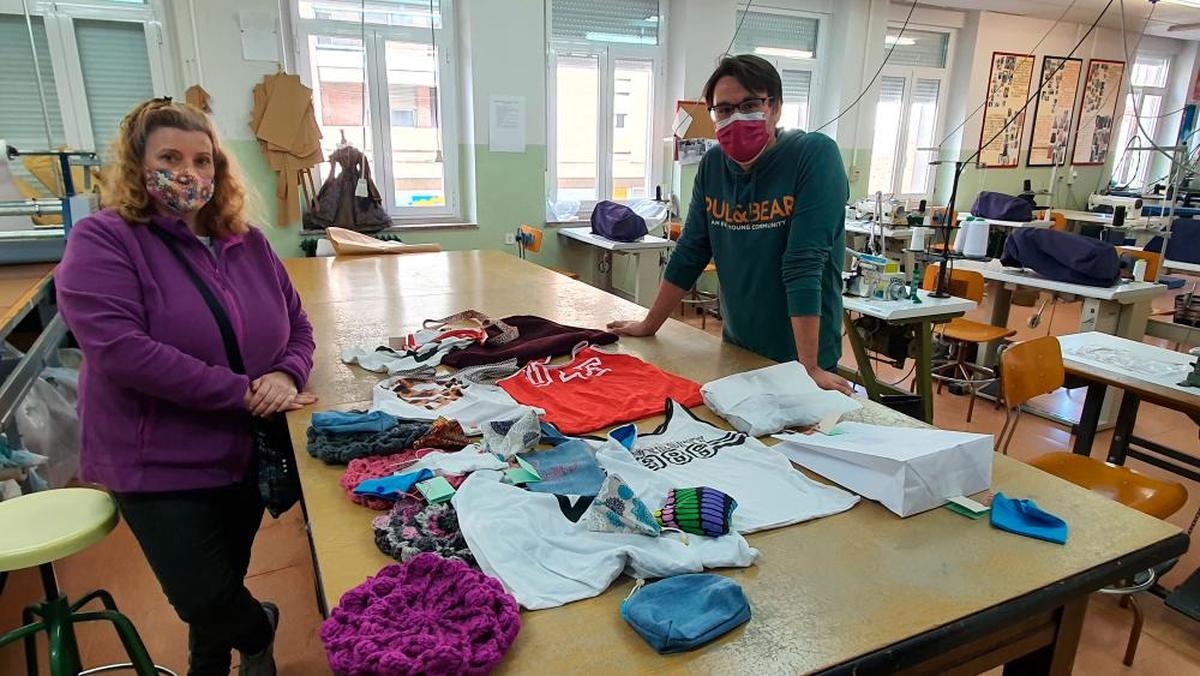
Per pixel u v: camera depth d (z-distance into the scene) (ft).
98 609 6.91
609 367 5.67
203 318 4.28
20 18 13.41
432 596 2.69
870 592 2.93
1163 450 8.31
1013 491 3.83
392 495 3.52
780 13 20.90
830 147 5.77
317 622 6.76
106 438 4.11
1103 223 22.29
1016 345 7.32
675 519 3.27
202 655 4.70
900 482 3.52
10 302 7.50
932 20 23.29
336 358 6.10
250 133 14.87
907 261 11.72
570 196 19.90
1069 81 26.35
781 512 3.52
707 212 6.63
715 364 6.05
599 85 19.29
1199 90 29.32
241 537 5.04
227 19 14.17
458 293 8.91
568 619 2.71
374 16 16.05
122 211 4.09
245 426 4.59
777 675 2.45
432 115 17.20
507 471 3.80
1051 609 3.05
